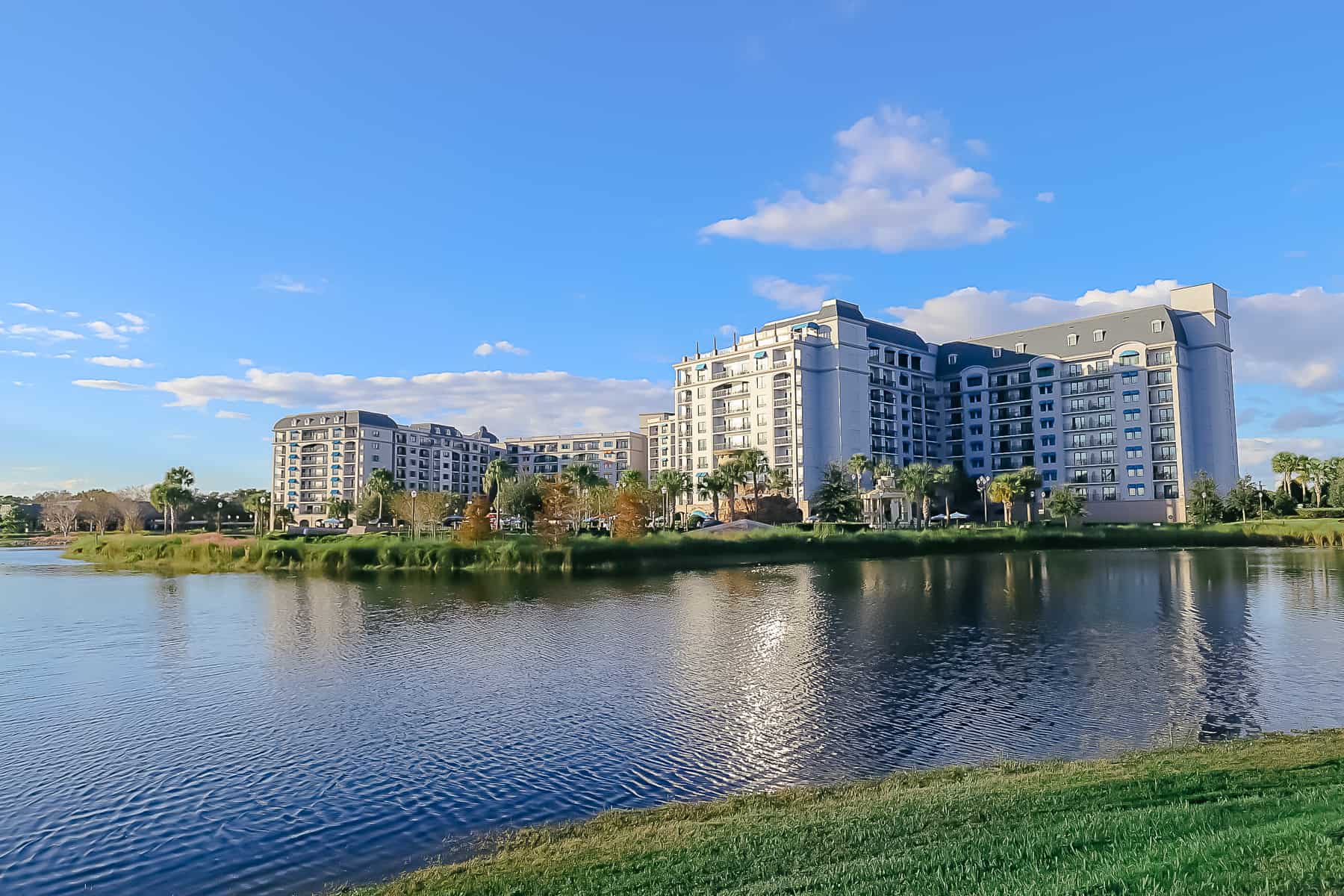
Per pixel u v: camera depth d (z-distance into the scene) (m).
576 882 13.77
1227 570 78.38
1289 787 15.47
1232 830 11.94
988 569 83.19
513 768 22.72
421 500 119.25
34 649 41.88
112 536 135.38
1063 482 165.75
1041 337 175.62
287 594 65.06
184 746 25.30
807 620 49.09
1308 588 62.34
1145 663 34.94
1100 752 22.75
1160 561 90.94
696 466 175.88
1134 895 9.34
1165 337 155.75
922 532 108.94
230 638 44.53
